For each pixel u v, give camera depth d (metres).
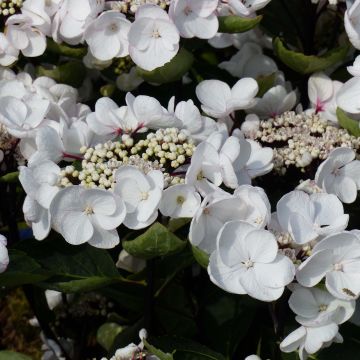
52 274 0.56
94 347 0.78
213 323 0.63
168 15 0.59
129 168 0.50
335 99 0.64
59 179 0.53
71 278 0.57
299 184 0.59
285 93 0.65
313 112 0.65
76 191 0.51
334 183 0.57
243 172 0.56
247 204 0.51
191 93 0.71
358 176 0.58
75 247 0.58
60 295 0.75
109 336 0.72
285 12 0.72
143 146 0.54
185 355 0.56
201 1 0.60
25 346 0.90
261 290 0.49
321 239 0.51
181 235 0.59
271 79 0.67
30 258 0.56
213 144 0.53
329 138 0.60
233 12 0.62
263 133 0.62
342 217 0.51
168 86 0.71
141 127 0.56
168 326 0.64
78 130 0.56
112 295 0.63
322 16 0.75
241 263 0.49
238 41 0.73
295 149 0.60
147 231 0.51
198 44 0.67
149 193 0.51
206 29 0.60
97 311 0.75
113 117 0.56
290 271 0.48
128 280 0.60
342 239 0.49
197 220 0.50
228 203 0.51
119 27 0.61
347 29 0.62
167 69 0.62
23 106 0.59
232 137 0.53
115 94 0.73
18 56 0.68
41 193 0.53
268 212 0.49
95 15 0.61
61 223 0.52
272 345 0.60
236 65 0.72
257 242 0.49
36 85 0.65
